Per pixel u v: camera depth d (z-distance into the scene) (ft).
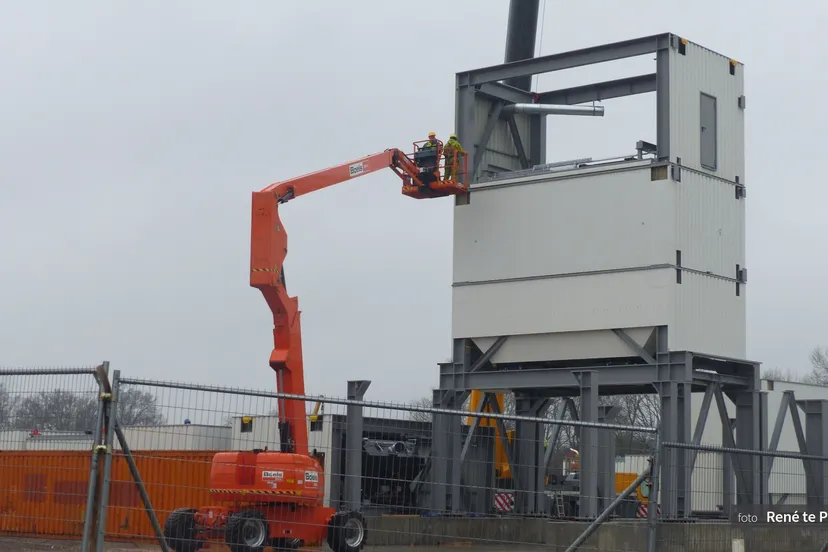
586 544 72.23
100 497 43.24
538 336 117.29
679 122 112.37
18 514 47.83
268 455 73.82
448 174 122.93
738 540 64.69
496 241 120.78
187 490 73.36
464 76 126.62
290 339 97.55
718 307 113.91
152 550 56.24
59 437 44.96
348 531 75.56
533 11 149.69
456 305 122.72
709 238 114.01
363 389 108.88
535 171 121.80
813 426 122.62
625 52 115.44
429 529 74.13
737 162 118.83
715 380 113.19
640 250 111.04
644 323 109.50
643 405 242.78
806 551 67.92
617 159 116.67
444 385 122.62
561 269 115.85
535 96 137.08
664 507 75.10
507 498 106.93
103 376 43.80
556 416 164.35
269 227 99.09
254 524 71.77
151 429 45.01
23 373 45.42
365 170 116.57
